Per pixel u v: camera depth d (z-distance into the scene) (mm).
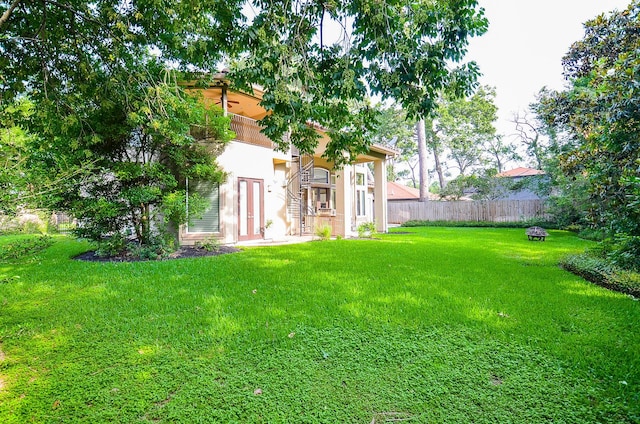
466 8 4254
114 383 2768
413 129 36094
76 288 5555
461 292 5250
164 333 3721
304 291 5328
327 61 4965
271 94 4645
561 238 14016
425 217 26719
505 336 3586
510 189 22781
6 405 2494
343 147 6066
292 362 3088
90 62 6152
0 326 3961
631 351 3188
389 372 2910
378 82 4652
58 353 3299
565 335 3596
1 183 3418
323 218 15430
